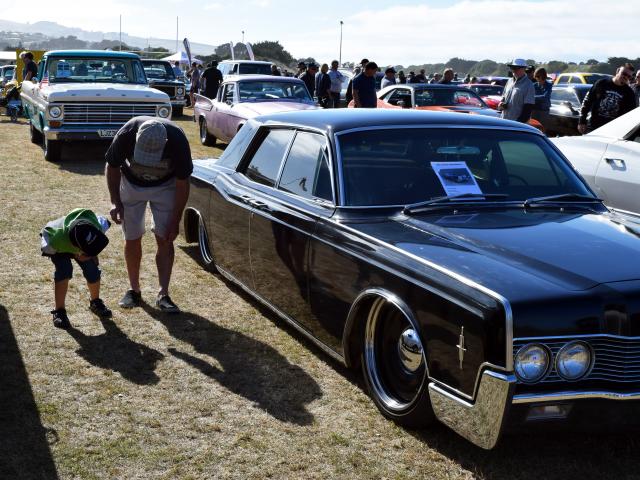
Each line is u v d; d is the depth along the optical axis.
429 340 3.36
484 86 21.50
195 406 3.87
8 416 3.69
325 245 4.14
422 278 3.41
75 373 4.23
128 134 4.99
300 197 4.61
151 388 4.07
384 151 4.46
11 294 5.52
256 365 4.41
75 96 11.66
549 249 3.58
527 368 3.04
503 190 4.47
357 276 3.85
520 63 11.85
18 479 3.15
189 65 30.91
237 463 3.33
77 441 3.48
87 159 12.50
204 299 5.60
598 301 3.12
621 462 3.41
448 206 4.21
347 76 21.31
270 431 3.63
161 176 5.07
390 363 3.79
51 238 4.75
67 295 5.59
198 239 6.43
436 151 4.51
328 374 4.31
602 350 3.12
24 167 11.33
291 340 4.82
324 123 4.69
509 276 3.25
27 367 4.28
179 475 3.22
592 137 7.26
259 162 5.31
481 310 3.07
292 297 4.58
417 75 21.67
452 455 3.44
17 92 18.88
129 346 4.65
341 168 4.35
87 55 13.14
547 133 17.81
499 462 3.38
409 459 3.40
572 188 4.64
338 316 4.06
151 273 6.24
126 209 5.21
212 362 4.45
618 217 4.29
